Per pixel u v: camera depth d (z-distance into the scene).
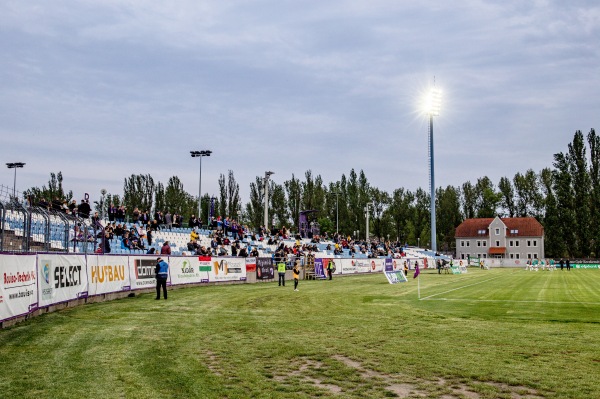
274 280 42.12
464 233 130.75
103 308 19.55
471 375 9.56
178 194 91.06
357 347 12.24
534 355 11.34
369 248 75.12
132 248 34.53
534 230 125.19
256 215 93.94
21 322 15.20
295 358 11.02
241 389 8.58
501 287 34.56
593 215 101.50
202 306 21.05
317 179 107.81
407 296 26.95
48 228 18.98
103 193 35.75
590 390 8.61
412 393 8.46
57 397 8.01
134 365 10.14
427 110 84.44
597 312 19.53
